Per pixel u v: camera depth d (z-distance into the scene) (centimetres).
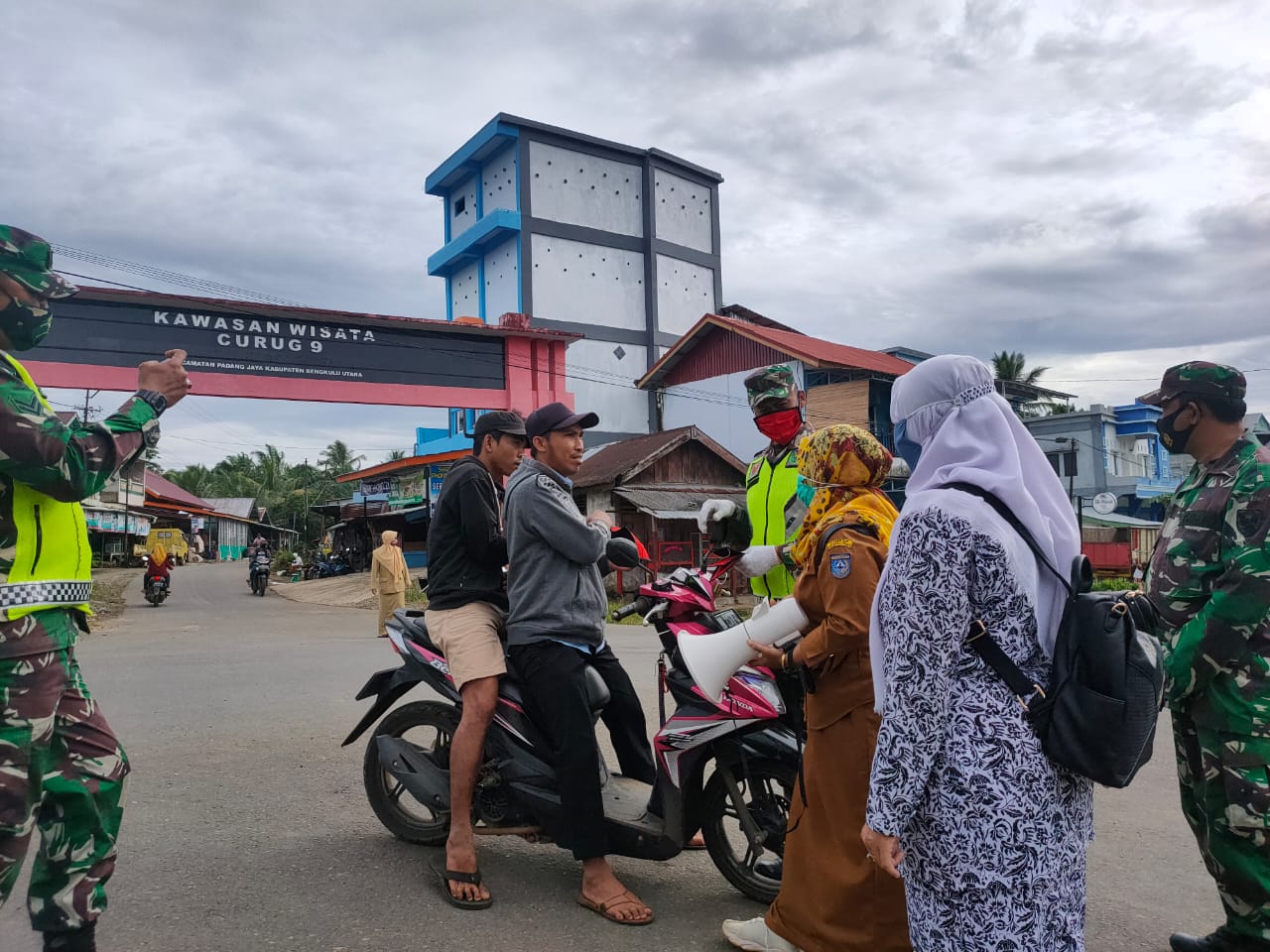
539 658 338
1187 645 271
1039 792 177
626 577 1945
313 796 461
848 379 2434
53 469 227
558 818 337
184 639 1230
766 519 362
